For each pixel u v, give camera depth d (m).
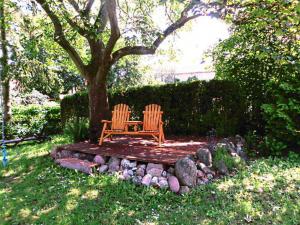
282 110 6.15
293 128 6.02
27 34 8.61
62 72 18.14
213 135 7.25
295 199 4.10
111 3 6.19
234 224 3.60
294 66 4.65
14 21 9.06
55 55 10.66
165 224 3.68
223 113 7.54
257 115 7.41
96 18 6.73
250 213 3.79
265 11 4.31
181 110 8.30
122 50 6.91
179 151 5.70
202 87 7.94
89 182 4.95
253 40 7.01
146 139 7.55
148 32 6.59
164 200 4.33
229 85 7.50
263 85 7.28
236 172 5.18
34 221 3.88
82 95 10.55
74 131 7.79
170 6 7.21
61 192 4.68
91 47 7.04
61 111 11.35
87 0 7.21
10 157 7.14
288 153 6.18
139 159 5.20
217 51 8.48
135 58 10.99
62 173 5.52
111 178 4.99
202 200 4.24
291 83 6.30
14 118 11.10
